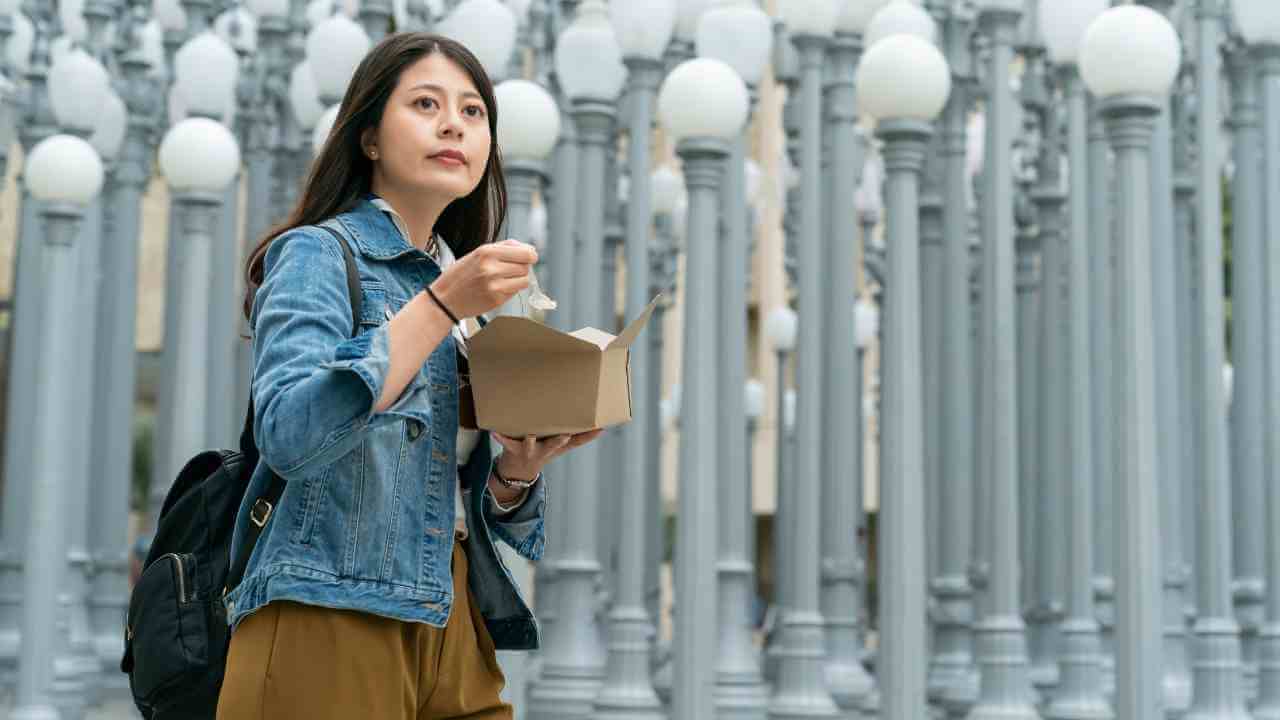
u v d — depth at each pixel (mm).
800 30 6398
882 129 5008
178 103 7957
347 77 5977
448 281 2135
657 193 9336
